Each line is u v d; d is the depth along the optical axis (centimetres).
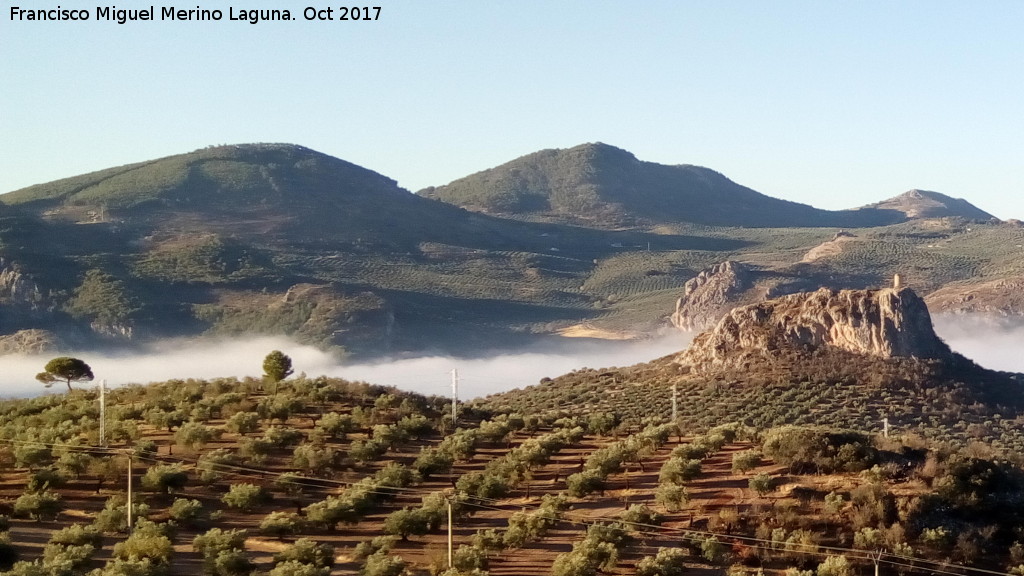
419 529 5866
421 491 6700
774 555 5600
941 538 5703
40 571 4772
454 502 6109
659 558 5378
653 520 5925
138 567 4978
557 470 7125
